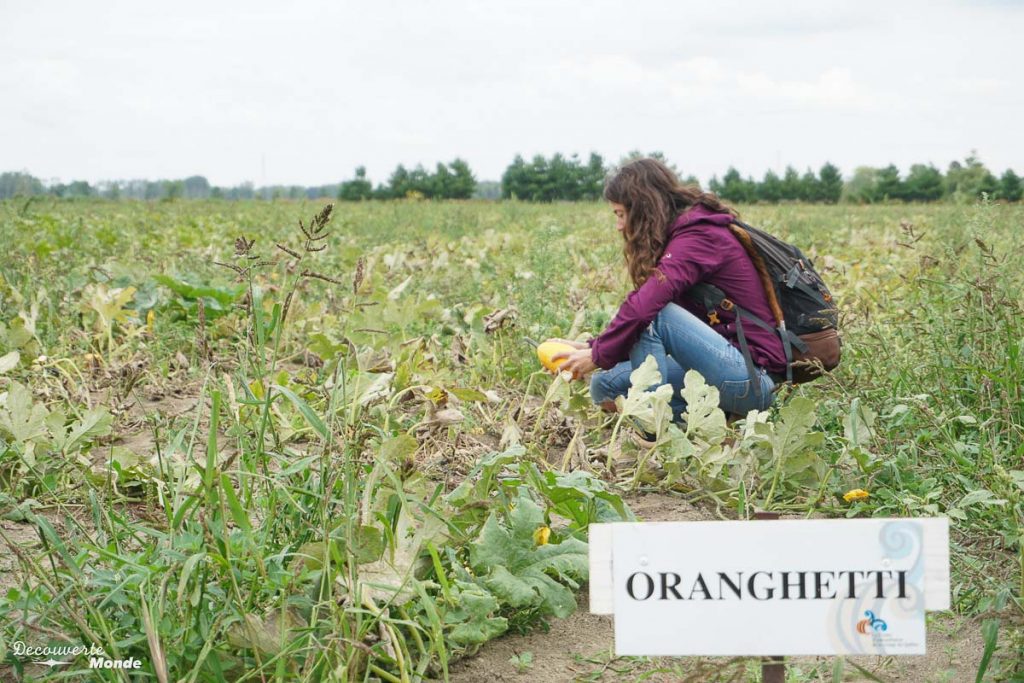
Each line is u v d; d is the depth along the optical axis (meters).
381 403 3.51
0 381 4.04
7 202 9.52
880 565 1.66
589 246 9.12
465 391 3.74
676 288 3.59
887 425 3.52
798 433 3.03
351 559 1.97
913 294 5.13
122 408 3.82
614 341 3.64
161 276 5.64
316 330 5.28
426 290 6.62
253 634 1.91
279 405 3.70
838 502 3.15
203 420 3.87
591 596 1.68
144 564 2.02
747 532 1.66
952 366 3.68
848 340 4.32
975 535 2.63
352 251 7.88
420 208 17.69
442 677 2.17
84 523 2.85
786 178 40.62
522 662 2.23
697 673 1.83
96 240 8.89
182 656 1.91
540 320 5.03
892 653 1.67
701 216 3.64
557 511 2.65
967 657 2.26
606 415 3.94
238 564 2.03
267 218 15.39
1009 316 3.79
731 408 3.68
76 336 4.89
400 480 2.35
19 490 2.89
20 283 5.83
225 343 5.13
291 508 2.23
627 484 3.35
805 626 1.67
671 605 1.68
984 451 3.04
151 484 2.86
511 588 2.21
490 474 2.50
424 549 2.18
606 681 2.18
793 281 3.63
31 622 2.09
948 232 7.40
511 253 8.20
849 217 15.77
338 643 1.90
